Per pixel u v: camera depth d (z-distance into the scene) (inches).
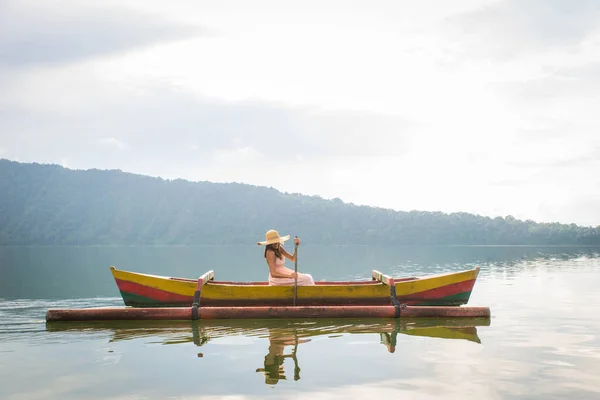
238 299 399.2
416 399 193.0
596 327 338.3
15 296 531.8
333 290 401.4
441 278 418.6
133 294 410.6
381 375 223.9
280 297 399.2
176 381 217.6
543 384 210.8
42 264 1334.9
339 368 235.8
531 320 366.3
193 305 370.3
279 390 203.9
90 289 603.5
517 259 1536.7
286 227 6565.0
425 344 286.0
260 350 273.1
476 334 314.7
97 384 215.3
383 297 406.3
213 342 293.6
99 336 312.8
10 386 214.4
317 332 322.3
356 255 2282.2
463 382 213.8
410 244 6176.2
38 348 281.4
